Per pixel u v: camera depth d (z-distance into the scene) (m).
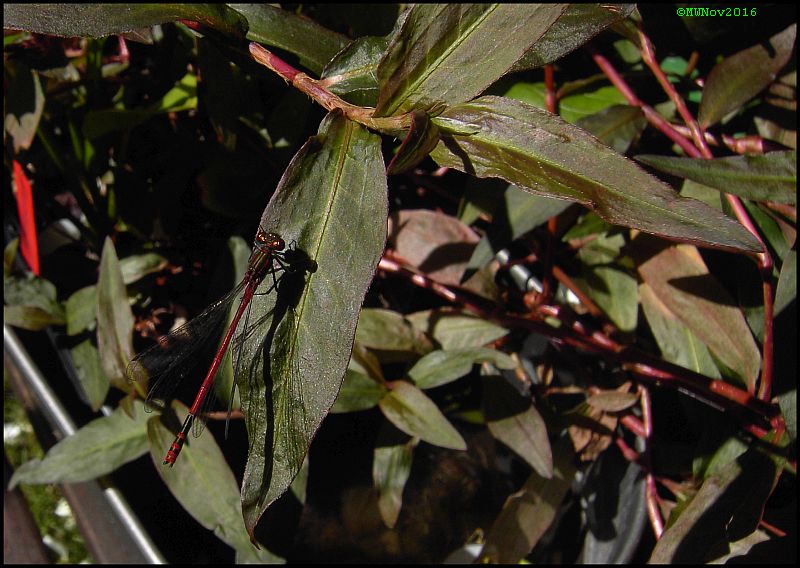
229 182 0.24
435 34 0.16
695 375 0.21
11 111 0.23
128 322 0.22
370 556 0.23
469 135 0.16
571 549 0.23
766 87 0.22
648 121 0.22
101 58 0.24
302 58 0.19
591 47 0.23
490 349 0.21
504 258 0.24
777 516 0.21
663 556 0.19
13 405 0.45
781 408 0.19
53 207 0.27
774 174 0.19
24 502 0.35
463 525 0.24
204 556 0.23
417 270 0.24
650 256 0.22
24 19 0.17
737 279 0.21
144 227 0.25
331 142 0.16
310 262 0.16
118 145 0.25
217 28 0.18
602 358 0.23
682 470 0.22
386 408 0.21
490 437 0.24
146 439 0.22
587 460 0.22
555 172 0.16
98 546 0.25
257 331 0.16
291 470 0.16
